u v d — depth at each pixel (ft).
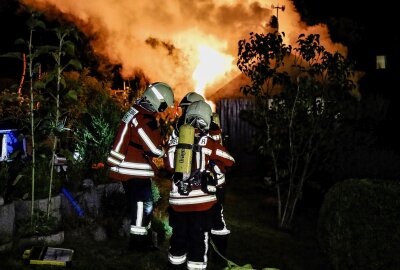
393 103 41.98
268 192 34.17
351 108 26.81
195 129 15.07
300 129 27.25
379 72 45.55
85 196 19.39
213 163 15.08
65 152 18.02
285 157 28.48
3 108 22.18
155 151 16.21
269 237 24.73
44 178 18.33
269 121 27.37
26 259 15.37
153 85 16.63
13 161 18.89
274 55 26.20
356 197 18.85
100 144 21.98
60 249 16.48
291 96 26.81
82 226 18.61
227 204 30.58
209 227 15.20
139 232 17.12
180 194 14.97
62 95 18.01
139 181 16.76
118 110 25.85
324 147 27.99
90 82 33.45
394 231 17.33
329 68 25.45
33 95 18.45
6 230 16.11
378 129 35.73
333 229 19.57
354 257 18.31
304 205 31.04
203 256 15.19
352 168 27.96
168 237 20.54
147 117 16.33
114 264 16.65
